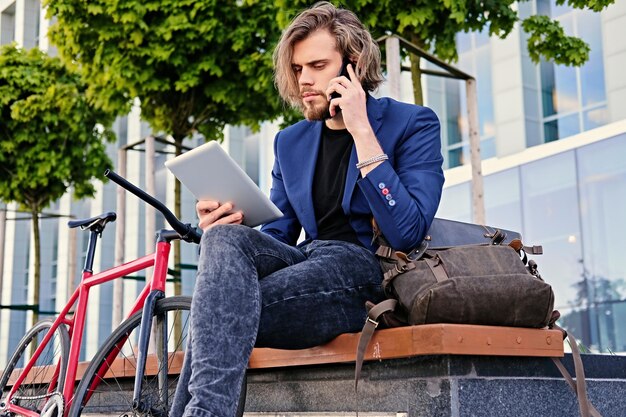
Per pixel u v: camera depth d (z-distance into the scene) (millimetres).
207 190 2264
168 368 2801
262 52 5934
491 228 2350
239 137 12859
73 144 8547
